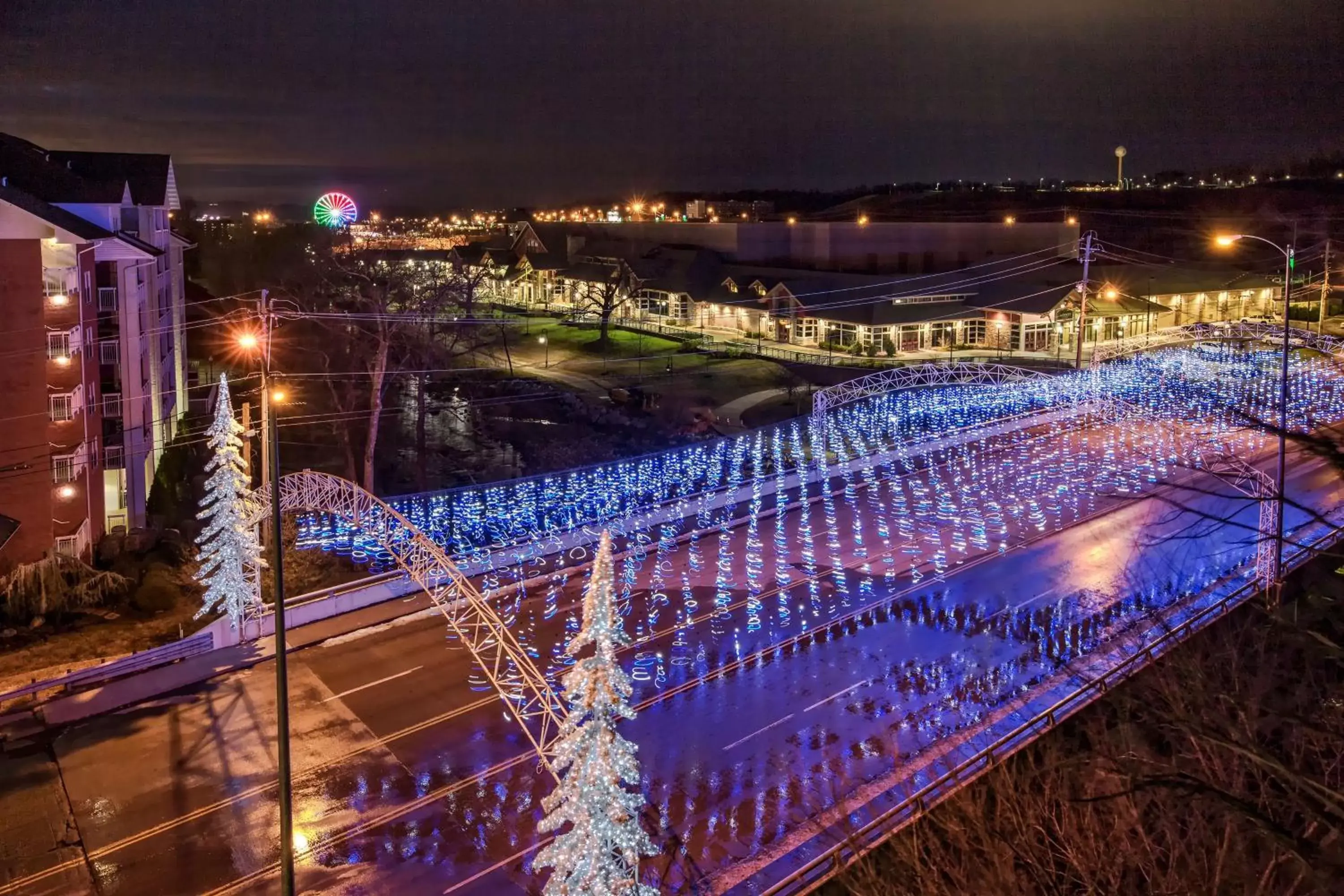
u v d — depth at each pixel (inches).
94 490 1414.9
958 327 3238.2
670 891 722.2
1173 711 521.0
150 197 1710.1
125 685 1044.5
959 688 1033.5
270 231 4306.1
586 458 2154.3
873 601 1284.4
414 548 904.9
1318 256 3607.3
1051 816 586.9
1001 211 6289.4
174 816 824.3
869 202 7322.8
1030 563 1395.2
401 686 1059.3
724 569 1407.5
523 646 1157.1
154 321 1759.4
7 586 1192.8
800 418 2333.9
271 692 1043.3
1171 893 489.7
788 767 891.4
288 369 2541.8
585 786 573.6
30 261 1237.1
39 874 749.3
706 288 3730.3
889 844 711.1
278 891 735.7
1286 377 1162.0
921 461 1974.7
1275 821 385.7
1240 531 1444.4
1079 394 2219.5
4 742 939.3
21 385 1242.6
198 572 1269.7
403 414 2506.2
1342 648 402.9
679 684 1066.1
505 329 3565.5
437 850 785.6
